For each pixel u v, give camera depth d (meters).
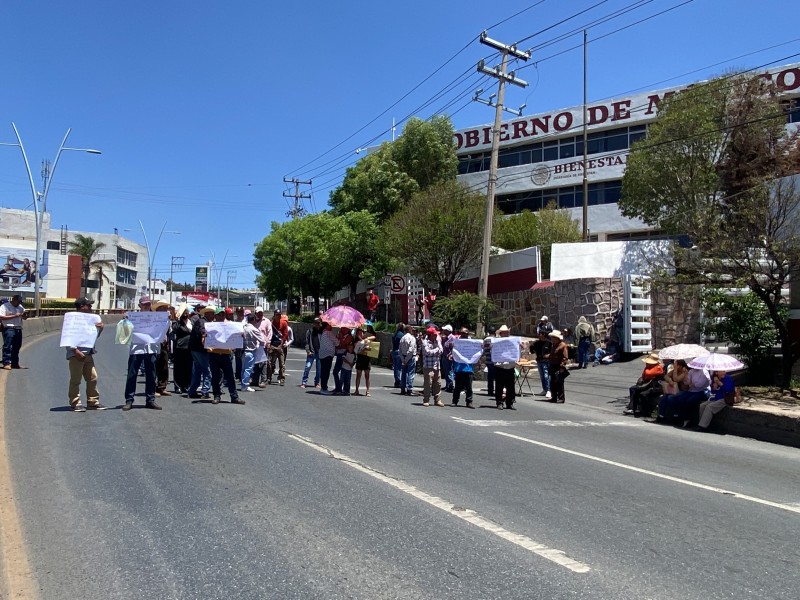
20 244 72.31
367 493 6.29
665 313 21.38
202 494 6.09
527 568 4.55
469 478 7.05
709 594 4.22
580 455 8.66
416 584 4.23
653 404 13.13
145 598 3.97
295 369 20.86
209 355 11.80
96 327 10.46
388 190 37.59
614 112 39.09
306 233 36.28
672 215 25.16
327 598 4.00
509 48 20.94
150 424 9.37
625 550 5.00
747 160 24.33
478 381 19.38
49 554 4.64
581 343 20.38
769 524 5.88
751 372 14.80
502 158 44.16
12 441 8.03
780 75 33.12
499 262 27.06
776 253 12.53
